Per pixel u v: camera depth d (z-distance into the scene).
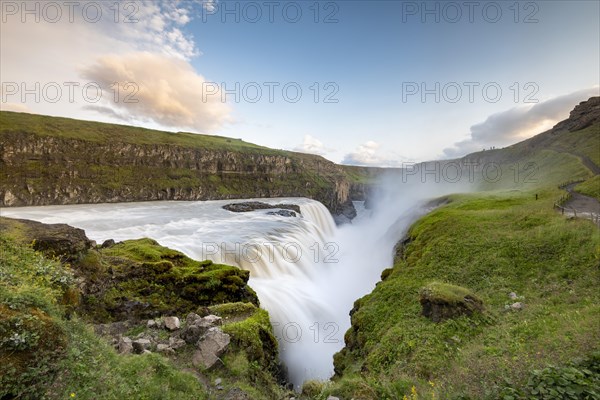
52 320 6.78
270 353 13.83
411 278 20.41
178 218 58.03
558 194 38.44
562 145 93.38
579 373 5.09
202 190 127.94
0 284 8.12
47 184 89.81
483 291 16.00
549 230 20.06
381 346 13.55
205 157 141.50
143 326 12.90
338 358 18.14
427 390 7.86
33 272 11.22
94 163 106.50
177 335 11.87
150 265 18.02
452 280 18.22
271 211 70.94
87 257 15.80
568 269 15.34
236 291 19.61
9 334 5.91
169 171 126.81
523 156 109.31
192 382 8.56
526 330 10.30
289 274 34.53
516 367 6.58
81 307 13.59
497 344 10.05
